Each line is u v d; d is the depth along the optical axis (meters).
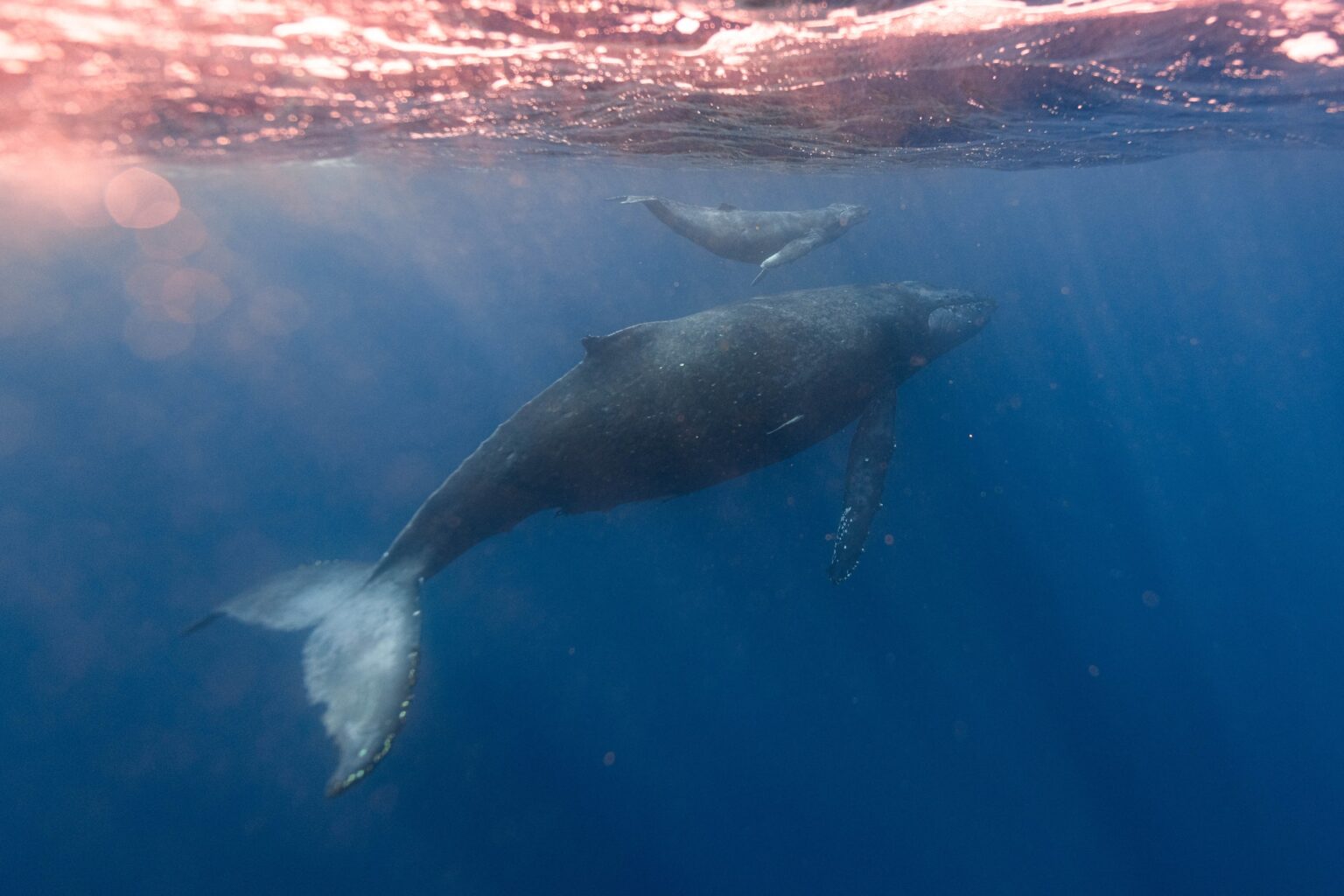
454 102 9.60
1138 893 13.83
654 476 8.88
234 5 5.25
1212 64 8.26
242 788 12.40
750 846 13.14
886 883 13.08
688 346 8.61
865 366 10.62
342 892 11.34
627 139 13.41
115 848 11.68
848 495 10.55
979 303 14.46
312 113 9.91
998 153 16.08
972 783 14.34
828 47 6.93
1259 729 15.80
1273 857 14.17
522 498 8.48
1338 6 6.39
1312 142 17.14
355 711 6.22
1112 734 15.07
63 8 5.24
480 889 11.69
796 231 15.26
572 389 8.24
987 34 6.74
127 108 8.74
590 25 5.96
